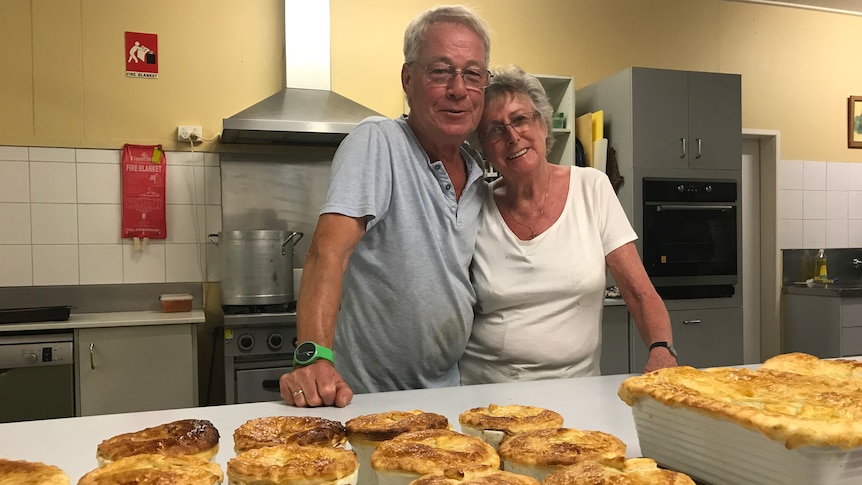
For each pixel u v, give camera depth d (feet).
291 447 2.18
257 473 1.96
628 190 10.77
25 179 10.04
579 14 12.57
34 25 10.01
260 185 10.96
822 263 13.87
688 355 11.06
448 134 4.25
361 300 4.37
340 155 4.22
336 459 2.07
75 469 2.46
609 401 3.48
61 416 8.57
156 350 8.97
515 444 2.25
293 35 10.53
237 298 9.36
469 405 3.40
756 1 13.58
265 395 9.05
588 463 1.98
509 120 4.62
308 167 11.16
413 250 4.27
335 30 11.27
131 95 10.41
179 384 9.07
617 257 4.87
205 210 10.75
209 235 10.73
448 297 4.41
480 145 4.90
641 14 12.94
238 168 10.87
